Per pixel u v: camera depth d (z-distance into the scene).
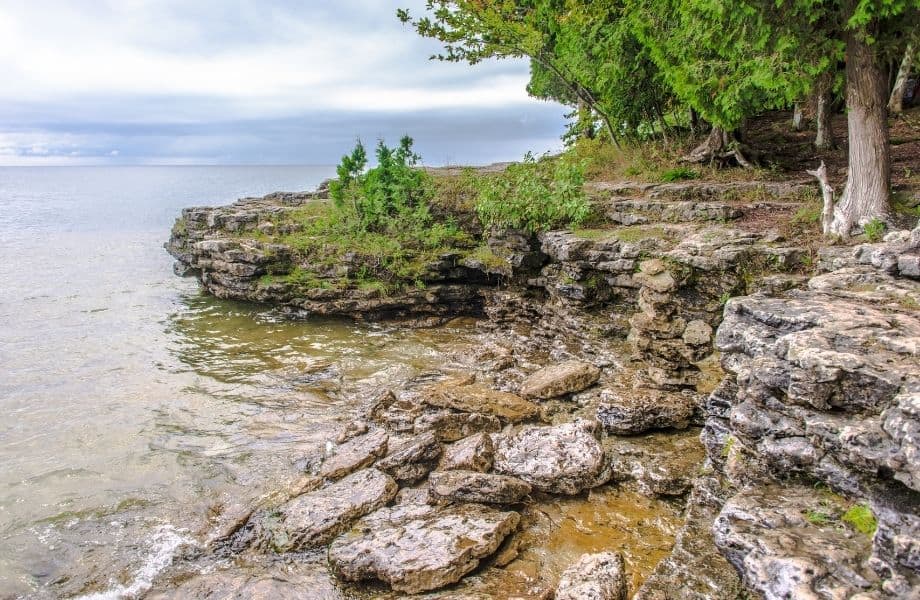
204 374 14.69
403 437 10.80
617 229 15.23
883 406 5.05
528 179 17.77
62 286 25.66
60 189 123.56
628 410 9.85
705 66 14.71
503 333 16.97
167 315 20.39
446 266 19.05
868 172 10.57
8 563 7.78
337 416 12.09
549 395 11.73
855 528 4.87
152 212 64.75
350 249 19.47
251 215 22.64
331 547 7.58
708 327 11.01
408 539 7.38
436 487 8.61
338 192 21.39
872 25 9.88
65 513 8.88
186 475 9.89
